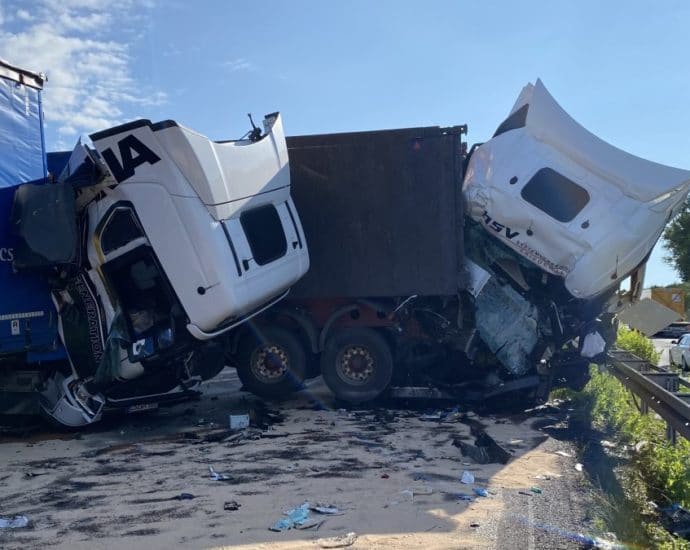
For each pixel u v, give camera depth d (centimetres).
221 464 690
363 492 581
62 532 490
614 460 709
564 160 966
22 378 847
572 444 784
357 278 1009
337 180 1016
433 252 989
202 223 816
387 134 1001
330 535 474
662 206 942
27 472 668
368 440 802
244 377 1047
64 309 833
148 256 830
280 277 931
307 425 898
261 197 918
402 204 998
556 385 1030
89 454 747
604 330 1032
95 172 821
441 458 712
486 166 1001
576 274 950
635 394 993
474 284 983
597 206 944
